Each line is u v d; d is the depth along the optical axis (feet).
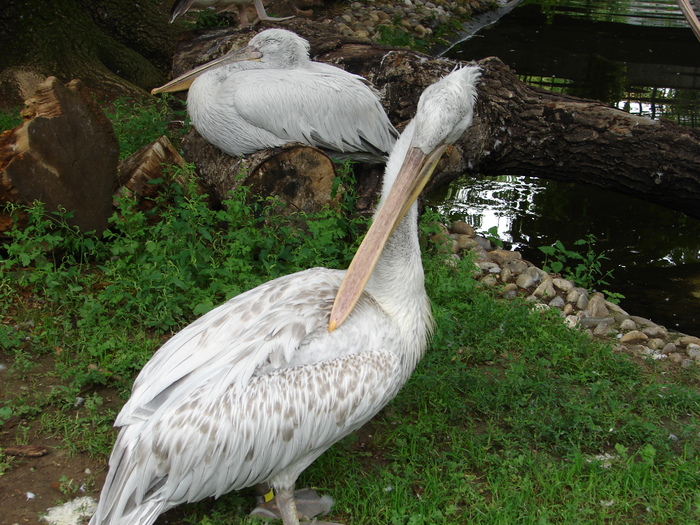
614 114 9.61
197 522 5.66
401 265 5.70
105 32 15.33
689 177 9.48
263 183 8.61
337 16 19.20
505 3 24.53
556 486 6.03
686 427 6.60
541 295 9.03
